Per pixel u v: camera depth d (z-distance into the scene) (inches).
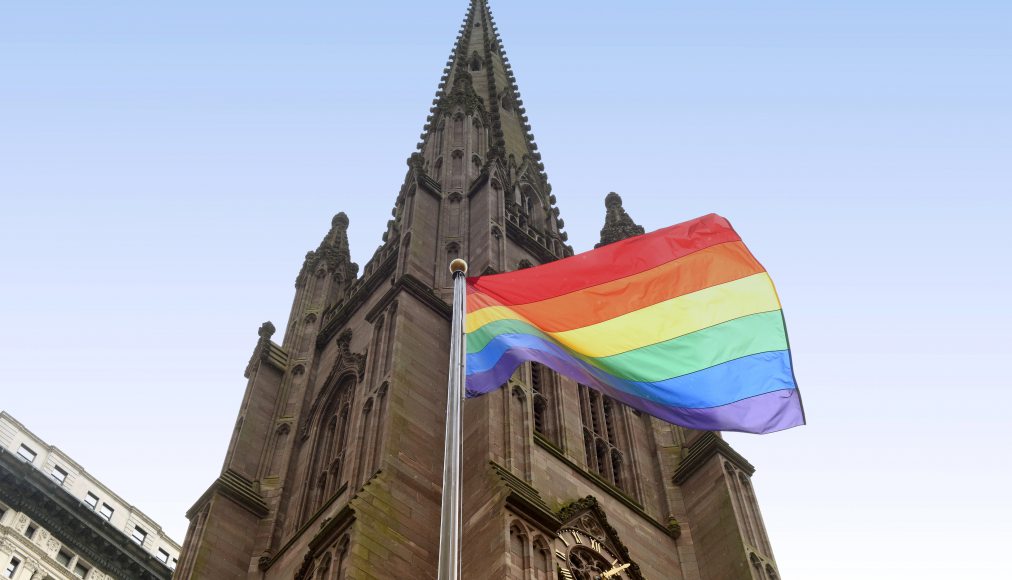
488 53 3710.6
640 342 1219.2
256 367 2196.1
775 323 1251.8
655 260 1291.8
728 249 1307.8
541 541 1290.6
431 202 2257.6
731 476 1780.3
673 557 1657.2
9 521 3245.6
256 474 1927.9
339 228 2800.2
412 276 1843.0
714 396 1189.7
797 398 1201.4
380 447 1523.1
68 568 3336.6
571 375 1179.9
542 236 2469.2
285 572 1616.6
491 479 1362.0
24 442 3698.3
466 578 1258.0
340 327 2293.3
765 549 1662.2
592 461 1797.5
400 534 1369.3
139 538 3821.4
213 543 1716.3
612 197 2920.8
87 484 3789.4
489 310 1201.4
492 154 2522.1
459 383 952.3
